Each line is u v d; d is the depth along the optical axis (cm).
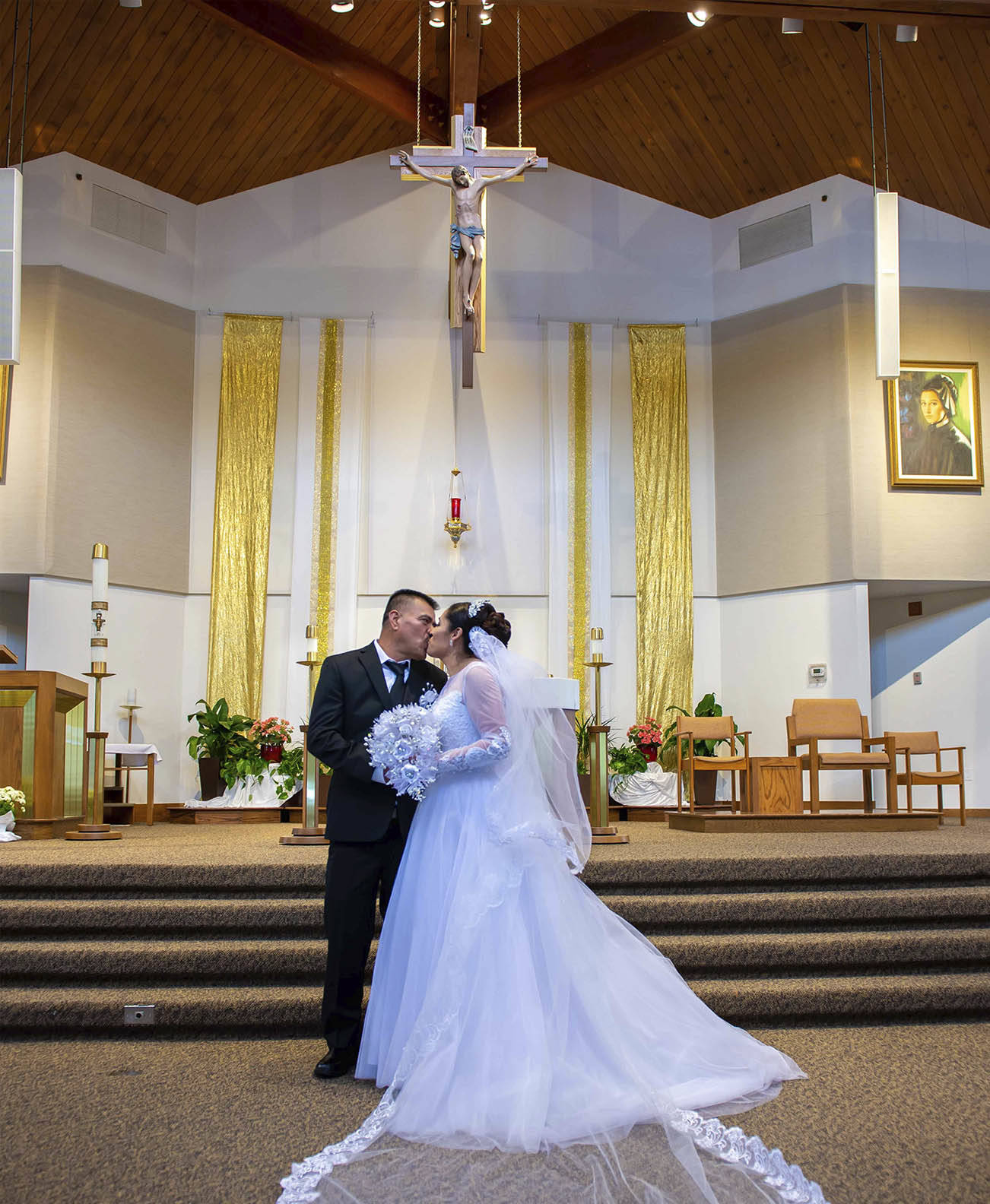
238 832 823
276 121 1077
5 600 1080
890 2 822
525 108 1062
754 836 684
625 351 1157
